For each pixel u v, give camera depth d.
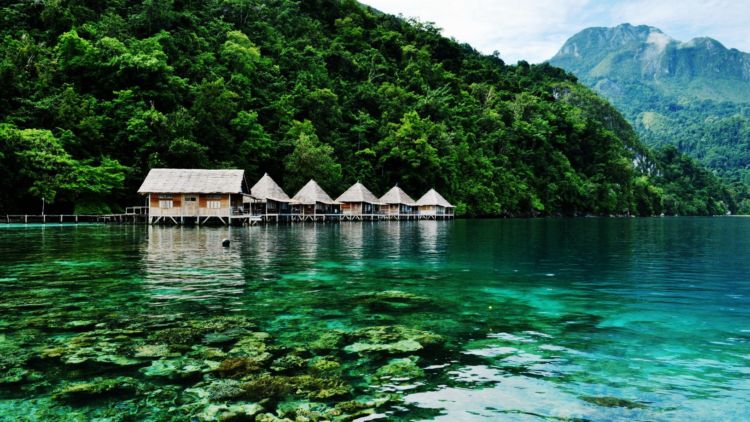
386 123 87.75
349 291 13.73
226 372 7.25
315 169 65.44
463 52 159.00
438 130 90.00
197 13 88.50
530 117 119.62
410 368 7.54
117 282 14.82
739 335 9.48
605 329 9.87
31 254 22.02
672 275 17.17
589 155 126.94
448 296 13.14
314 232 40.47
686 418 5.95
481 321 10.47
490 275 16.94
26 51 56.88
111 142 55.31
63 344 8.50
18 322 9.97
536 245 29.47
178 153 54.00
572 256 23.19
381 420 5.84
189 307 11.49
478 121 109.62
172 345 8.49
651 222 76.94
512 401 6.40
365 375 7.23
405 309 11.55
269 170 69.44
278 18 103.25
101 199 52.62
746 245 30.41
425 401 6.38
